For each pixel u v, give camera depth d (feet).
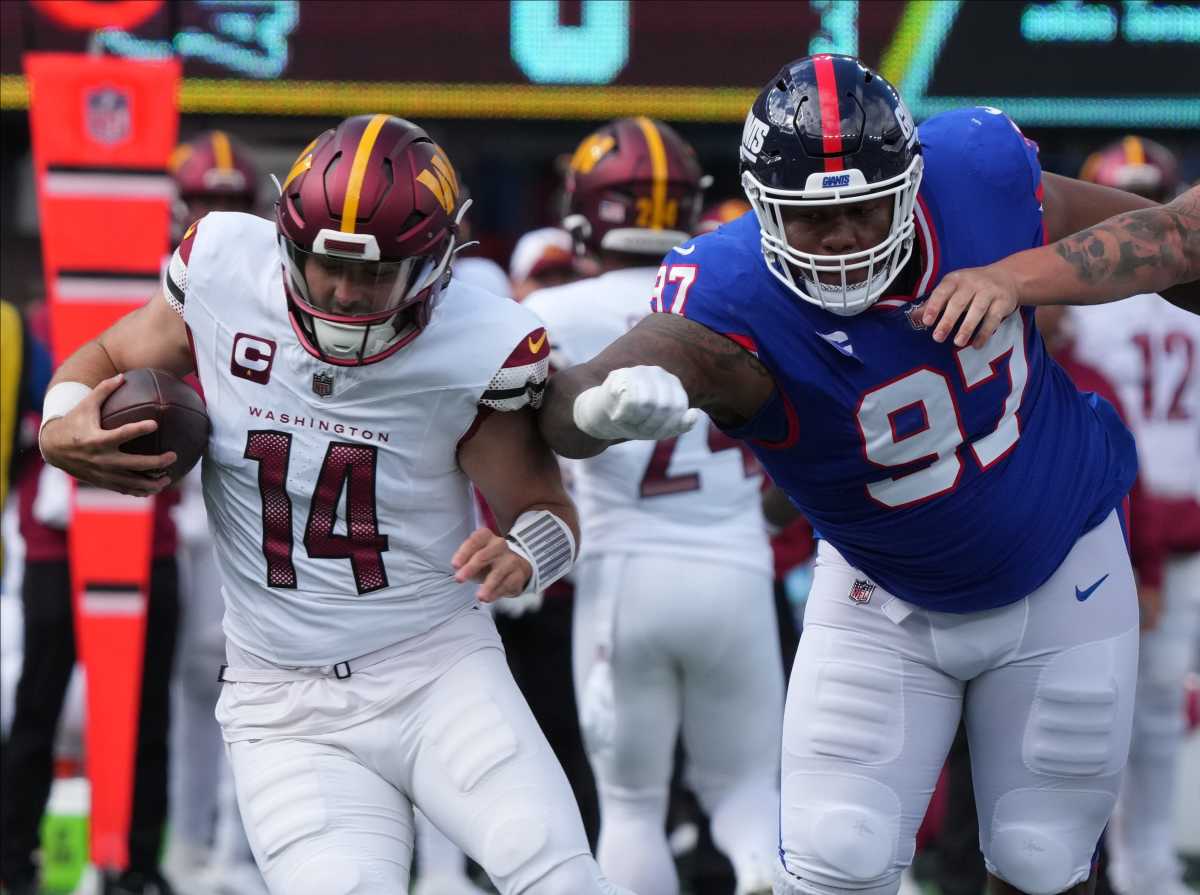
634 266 51.19
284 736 36.47
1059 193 37.37
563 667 57.93
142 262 58.18
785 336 34.32
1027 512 36.35
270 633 36.58
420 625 36.60
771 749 50.90
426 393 35.14
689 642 49.47
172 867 60.75
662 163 50.80
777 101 32.89
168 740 59.31
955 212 34.76
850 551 37.70
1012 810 38.19
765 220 33.27
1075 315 59.16
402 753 36.24
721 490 49.85
